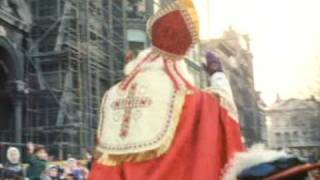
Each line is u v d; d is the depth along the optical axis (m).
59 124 29.72
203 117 4.49
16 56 29.28
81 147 29.84
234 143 4.45
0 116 29.47
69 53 30.86
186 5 4.82
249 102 78.62
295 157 2.93
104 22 34.81
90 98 31.31
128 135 4.57
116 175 4.48
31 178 15.22
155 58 4.85
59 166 18.78
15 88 28.88
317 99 60.25
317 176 2.91
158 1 38.44
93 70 32.94
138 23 37.38
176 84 4.64
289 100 106.12
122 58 35.56
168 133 4.46
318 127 60.59
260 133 84.62
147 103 4.61
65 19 31.17
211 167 4.26
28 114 29.73
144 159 4.46
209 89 4.73
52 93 29.98
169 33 4.80
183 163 4.39
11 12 29.42
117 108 4.76
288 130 106.00
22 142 29.33
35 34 31.08
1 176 18.36
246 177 2.87
